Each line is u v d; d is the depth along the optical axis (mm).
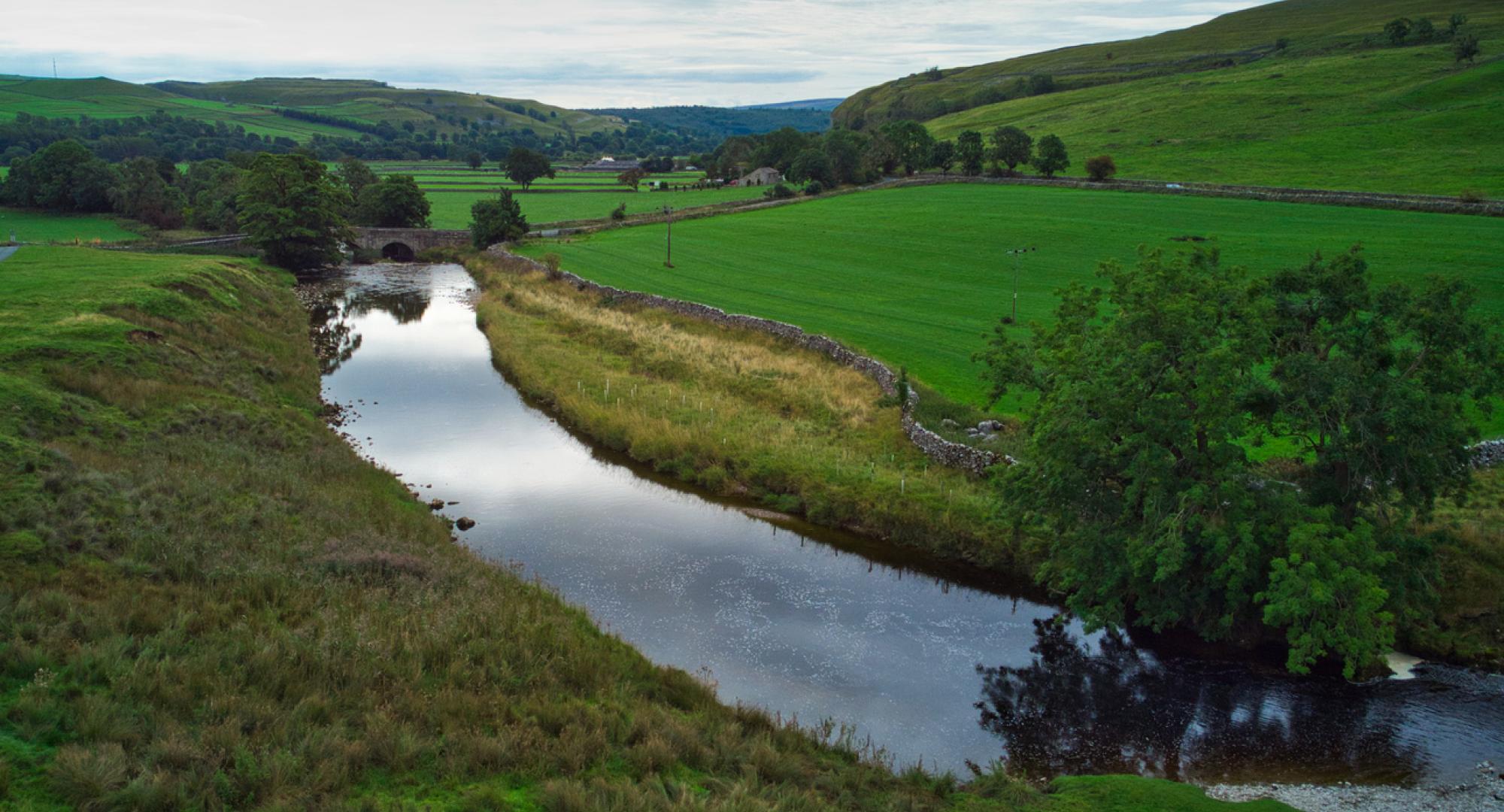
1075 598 27891
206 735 16625
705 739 20469
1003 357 35156
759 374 53094
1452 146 119875
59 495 25938
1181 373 27312
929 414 44062
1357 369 26500
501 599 25906
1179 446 26969
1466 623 27203
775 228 117688
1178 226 98250
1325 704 24688
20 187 129500
